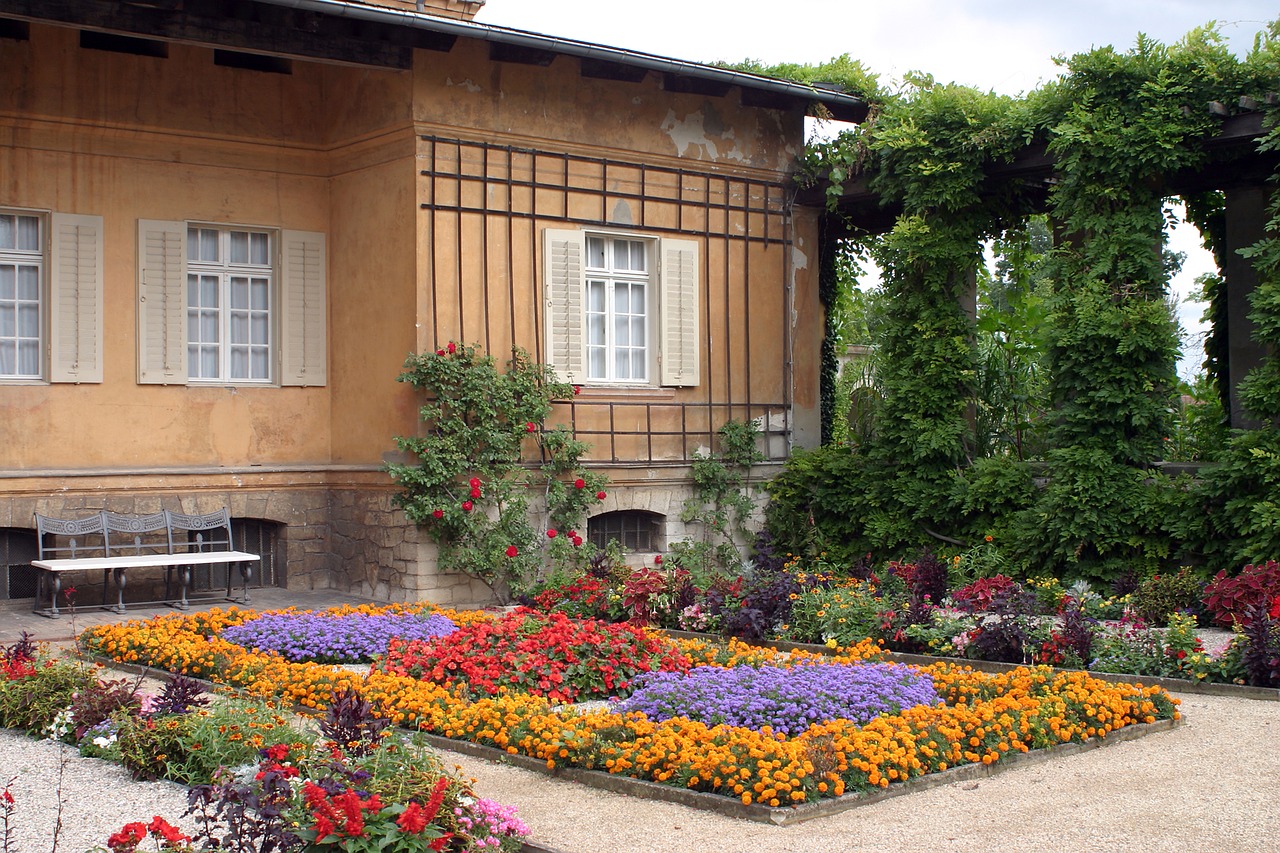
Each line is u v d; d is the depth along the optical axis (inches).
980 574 495.5
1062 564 491.8
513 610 394.9
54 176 476.1
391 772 204.5
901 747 238.2
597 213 532.4
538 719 263.3
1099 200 491.2
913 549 533.6
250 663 326.3
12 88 466.0
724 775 225.8
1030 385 590.6
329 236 526.6
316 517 520.7
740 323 577.9
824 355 641.6
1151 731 281.0
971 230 546.3
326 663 364.5
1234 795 227.5
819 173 585.0
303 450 521.7
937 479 536.4
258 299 519.8
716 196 570.9
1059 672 311.4
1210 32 473.7
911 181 544.7
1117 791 231.3
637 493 539.8
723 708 265.0
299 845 180.4
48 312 475.8
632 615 425.1
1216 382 587.8
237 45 446.6
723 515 562.9
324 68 523.8
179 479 491.8
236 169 508.7
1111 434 484.4
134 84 487.2
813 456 579.8
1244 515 437.7
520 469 496.7
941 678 299.6
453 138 491.5
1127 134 472.1
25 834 207.2
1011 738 253.6
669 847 201.8
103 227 483.8
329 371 526.6
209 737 237.8
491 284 501.4
